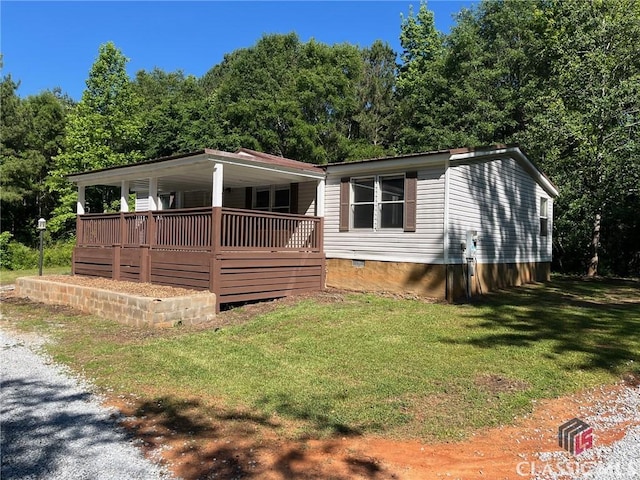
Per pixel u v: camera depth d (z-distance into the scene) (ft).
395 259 34.55
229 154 30.48
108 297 28.50
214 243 29.07
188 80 107.65
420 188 33.32
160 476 9.96
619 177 52.06
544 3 72.64
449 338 21.77
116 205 87.45
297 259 35.04
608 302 33.83
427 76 80.59
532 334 22.57
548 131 54.44
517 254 43.75
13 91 85.05
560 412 13.62
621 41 54.08
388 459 10.82
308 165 38.60
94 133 79.00
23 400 14.74
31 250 74.13
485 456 11.00
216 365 18.08
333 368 17.56
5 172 78.33
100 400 14.70
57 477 9.93
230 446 11.44
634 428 12.61
